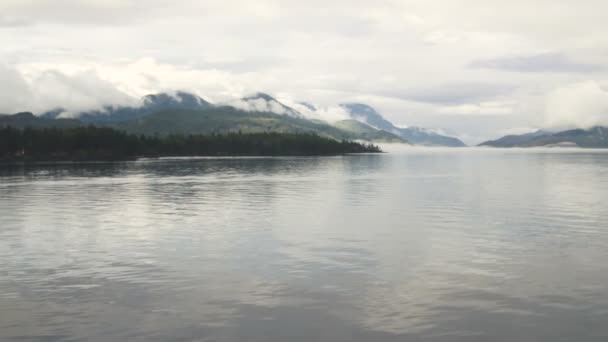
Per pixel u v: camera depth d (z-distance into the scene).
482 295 25.03
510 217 52.38
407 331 20.50
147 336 20.02
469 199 70.94
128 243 38.12
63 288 26.41
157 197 72.75
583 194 78.12
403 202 67.00
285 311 22.77
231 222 48.59
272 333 20.28
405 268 30.31
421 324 21.23
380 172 146.62
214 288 26.33
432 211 57.41
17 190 84.06
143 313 22.58
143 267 30.70
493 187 92.38
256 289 26.08
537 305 23.52
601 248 36.16
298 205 63.19
